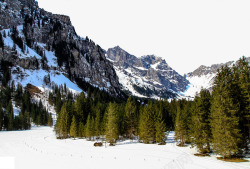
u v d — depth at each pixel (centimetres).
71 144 6353
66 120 7769
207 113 4494
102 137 7631
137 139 7162
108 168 3700
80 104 8819
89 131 6862
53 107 14350
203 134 4297
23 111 11850
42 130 10381
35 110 12388
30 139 7400
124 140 7019
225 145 3606
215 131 3791
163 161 4006
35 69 17550
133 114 7075
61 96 15500
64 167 3797
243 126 3925
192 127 4822
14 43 18488
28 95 13488
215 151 3891
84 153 4984
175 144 5750
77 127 7650
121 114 7600
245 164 3344
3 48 16288
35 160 4328
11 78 14800
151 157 4369
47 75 17575
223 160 3697
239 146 3675
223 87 3972
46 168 3747
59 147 5828
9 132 9406
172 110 9444
